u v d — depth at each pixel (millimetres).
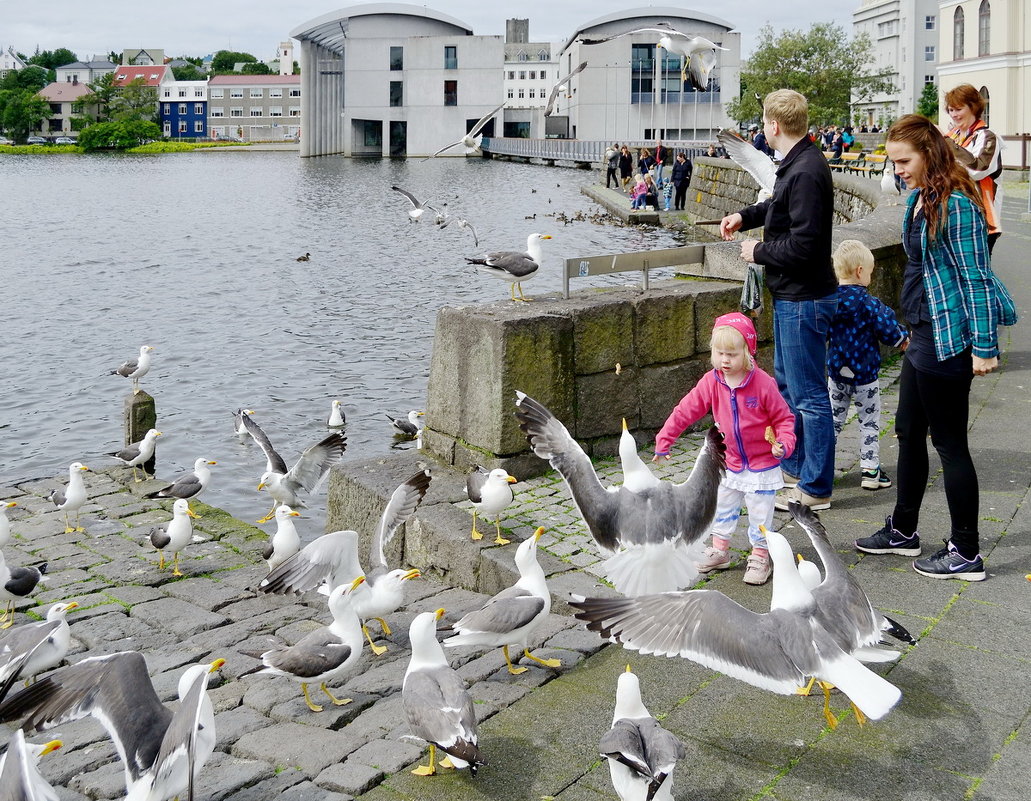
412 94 110812
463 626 5457
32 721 4531
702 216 43125
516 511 7723
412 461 8758
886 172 23812
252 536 10328
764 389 6172
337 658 5668
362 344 22719
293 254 38031
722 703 5051
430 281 31078
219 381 19812
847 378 7684
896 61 92625
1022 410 9047
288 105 182000
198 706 4152
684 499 5094
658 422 9266
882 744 4617
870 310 7465
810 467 7176
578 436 8766
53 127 181500
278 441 16031
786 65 66000
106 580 8977
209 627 7551
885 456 8344
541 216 47688
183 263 36312
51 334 24375
